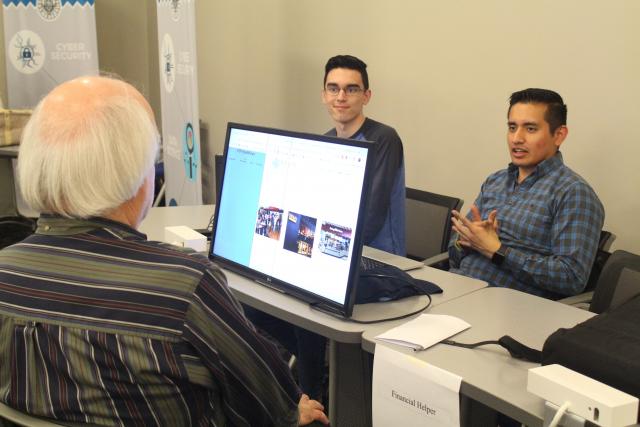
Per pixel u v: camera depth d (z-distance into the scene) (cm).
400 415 134
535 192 220
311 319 152
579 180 213
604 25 256
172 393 99
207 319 101
